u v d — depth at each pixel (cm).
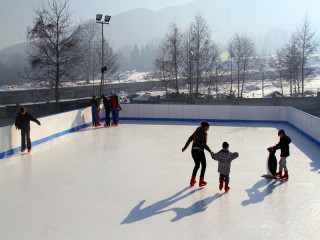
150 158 1063
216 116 1930
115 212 629
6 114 2562
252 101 3083
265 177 857
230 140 1366
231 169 936
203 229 557
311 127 1355
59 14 2622
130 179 842
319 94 2875
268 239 522
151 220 593
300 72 3669
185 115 1953
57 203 677
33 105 2595
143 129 1650
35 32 2584
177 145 1264
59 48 2714
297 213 623
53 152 1144
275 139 1386
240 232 546
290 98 2942
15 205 666
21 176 865
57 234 539
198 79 3762
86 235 535
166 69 3903
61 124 1472
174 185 794
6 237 530
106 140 1361
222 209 643
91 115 1814
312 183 805
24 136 1123
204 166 774
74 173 895
